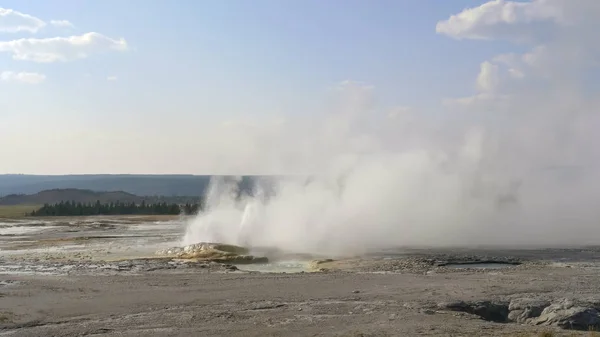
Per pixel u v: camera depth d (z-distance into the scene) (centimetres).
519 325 1447
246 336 1323
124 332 1376
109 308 1656
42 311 1614
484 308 1648
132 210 9512
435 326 1391
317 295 1838
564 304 1573
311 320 1483
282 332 1357
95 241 4244
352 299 1767
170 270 2528
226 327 1415
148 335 1343
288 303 1712
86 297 1819
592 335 1306
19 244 4053
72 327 1433
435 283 2056
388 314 1539
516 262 2738
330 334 1327
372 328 1378
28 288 1984
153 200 15138
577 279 2127
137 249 3609
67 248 3738
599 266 2548
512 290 1880
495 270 2448
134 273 2423
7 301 1752
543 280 2105
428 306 1645
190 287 2008
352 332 1338
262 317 1526
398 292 1875
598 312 1521
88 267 2639
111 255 3266
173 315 1560
